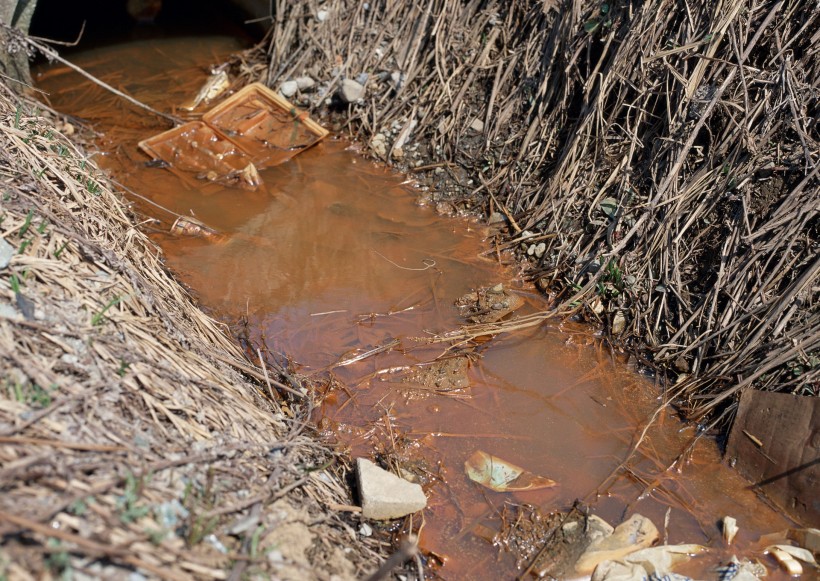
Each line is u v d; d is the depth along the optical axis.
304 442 3.17
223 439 2.80
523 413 3.80
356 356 4.03
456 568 3.05
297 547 2.59
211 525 2.36
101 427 2.46
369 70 6.06
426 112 5.69
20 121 4.05
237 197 5.24
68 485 2.20
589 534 3.15
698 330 4.04
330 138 5.92
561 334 4.30
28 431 2.30
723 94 4.30
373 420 3.68
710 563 3.13
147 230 4.79
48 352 2.58
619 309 4.31
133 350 2.85
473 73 5.59
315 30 6.32
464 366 4.03
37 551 1.99
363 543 2.97
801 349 3.63
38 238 3.01
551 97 5.17
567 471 3.51
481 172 5.34
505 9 5.62
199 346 3.39
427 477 3.43
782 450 3.44
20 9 5.53
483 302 4.46
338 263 4.71
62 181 3.70
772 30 4.28
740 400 3.68
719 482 3.52
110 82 6.45
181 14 7.75
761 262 3.95
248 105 5.97
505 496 3.37
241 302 4.32
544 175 5.06
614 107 4.74
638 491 3.44
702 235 4.21
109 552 2.06
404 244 4.91
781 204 3.95
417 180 5.50
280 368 3.85
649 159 4.52
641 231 4.38
